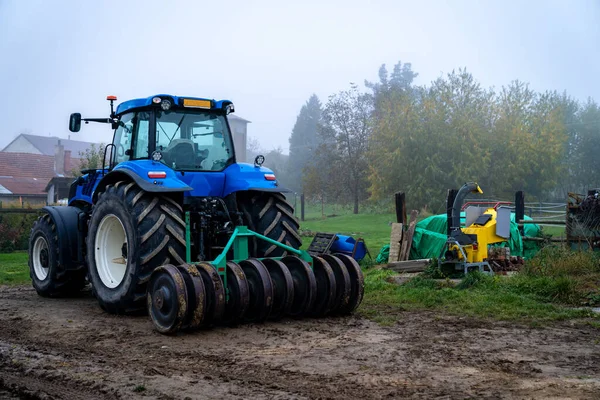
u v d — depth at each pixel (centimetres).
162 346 557
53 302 846
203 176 761
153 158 720
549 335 592
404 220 1245
